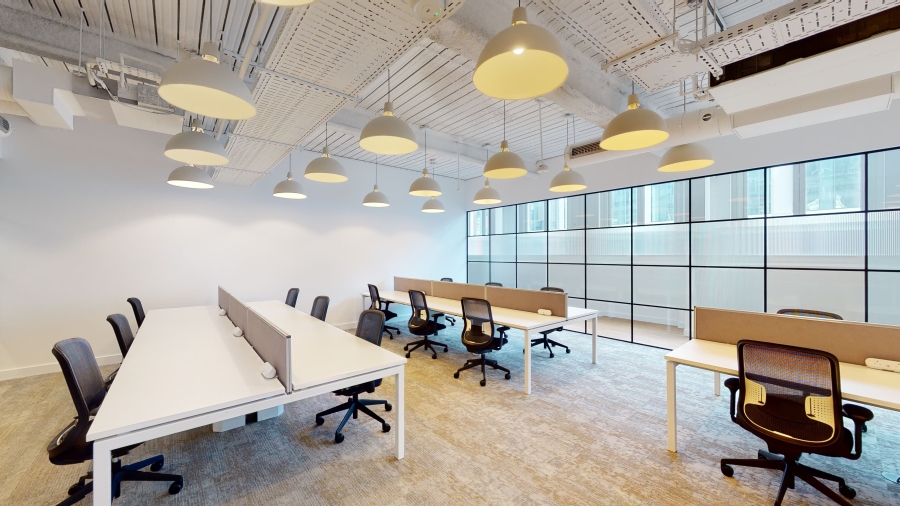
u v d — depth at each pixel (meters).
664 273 5.36
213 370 2.20
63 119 2.98
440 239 8.16
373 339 2.96
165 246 4.88
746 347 1.97
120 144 4.56
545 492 2.04
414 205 7.69
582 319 4.30
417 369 4.29
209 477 2.19
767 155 4.28
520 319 3.98
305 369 2.21
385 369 2.32
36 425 2.85
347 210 6.67
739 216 4.62
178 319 3.84
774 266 4.33
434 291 6.10
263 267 5.72
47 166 4.12
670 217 5.29
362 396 3.46
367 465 2.31
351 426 2.86
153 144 4.78
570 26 2.00
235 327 3.42
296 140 3.52
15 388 3.63
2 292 3.91
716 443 2.56
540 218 7.09
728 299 4.72
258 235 5.68
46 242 4.12
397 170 7.40
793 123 3.14
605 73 3.35
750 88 2.27
